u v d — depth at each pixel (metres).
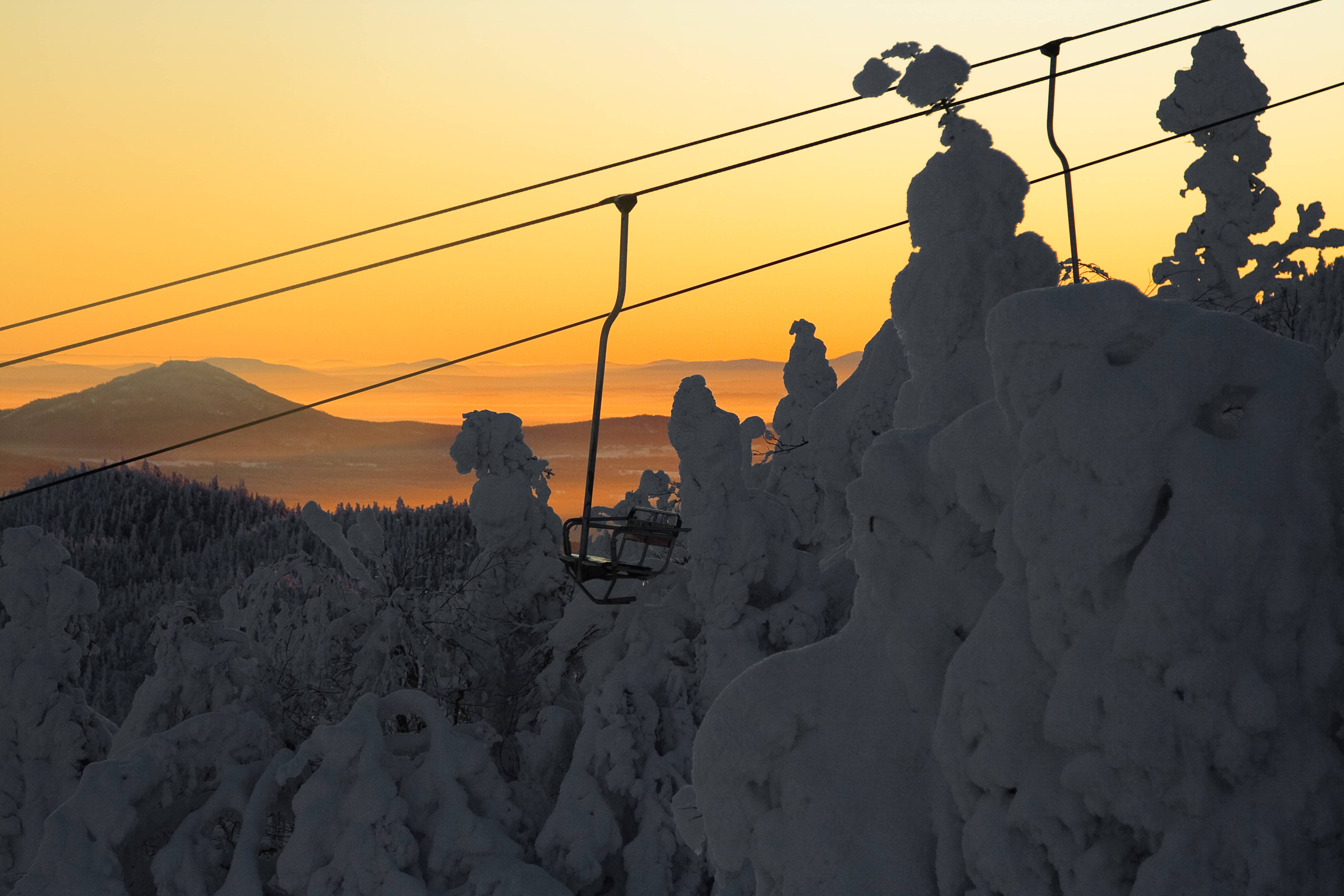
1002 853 7.41
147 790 22.52
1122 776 6.88
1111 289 7.68
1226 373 7.40
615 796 26.33
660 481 42.81
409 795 22.92
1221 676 6.77
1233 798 6.79
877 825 8.53
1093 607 7.26
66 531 146.75
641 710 27.12
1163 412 7.16
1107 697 6.96
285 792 23.56
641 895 25.23
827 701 9.11
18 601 27.91
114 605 89.56
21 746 27.31
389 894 20.98
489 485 37.00
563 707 32.75
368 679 33.44
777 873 8.76
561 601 37.53
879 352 33.69
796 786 8.82
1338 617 6.99
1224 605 6.80
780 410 41.81
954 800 8.25
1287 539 6.93
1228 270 28.25
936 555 8.91
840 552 35.16
